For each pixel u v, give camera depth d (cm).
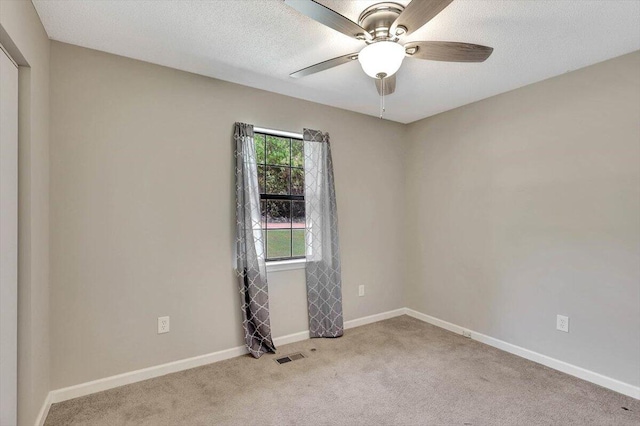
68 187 209
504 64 236
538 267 266
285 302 302
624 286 220
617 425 187
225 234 269
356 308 351
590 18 180
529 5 170
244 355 274
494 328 298
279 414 196
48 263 200
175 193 247
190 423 188
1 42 140
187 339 251
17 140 161
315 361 265
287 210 314
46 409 192
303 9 144
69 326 209
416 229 379
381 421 191
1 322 143
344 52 222
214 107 264
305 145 311
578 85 243
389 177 378
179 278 248
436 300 355
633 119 216
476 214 315
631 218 217
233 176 273
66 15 179
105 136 221
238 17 182
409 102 317
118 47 216
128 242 229
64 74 209
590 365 236
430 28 190
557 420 191
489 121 303
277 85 278
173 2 169
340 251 339
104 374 220
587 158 238
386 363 262
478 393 220
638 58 214
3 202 145
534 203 269
